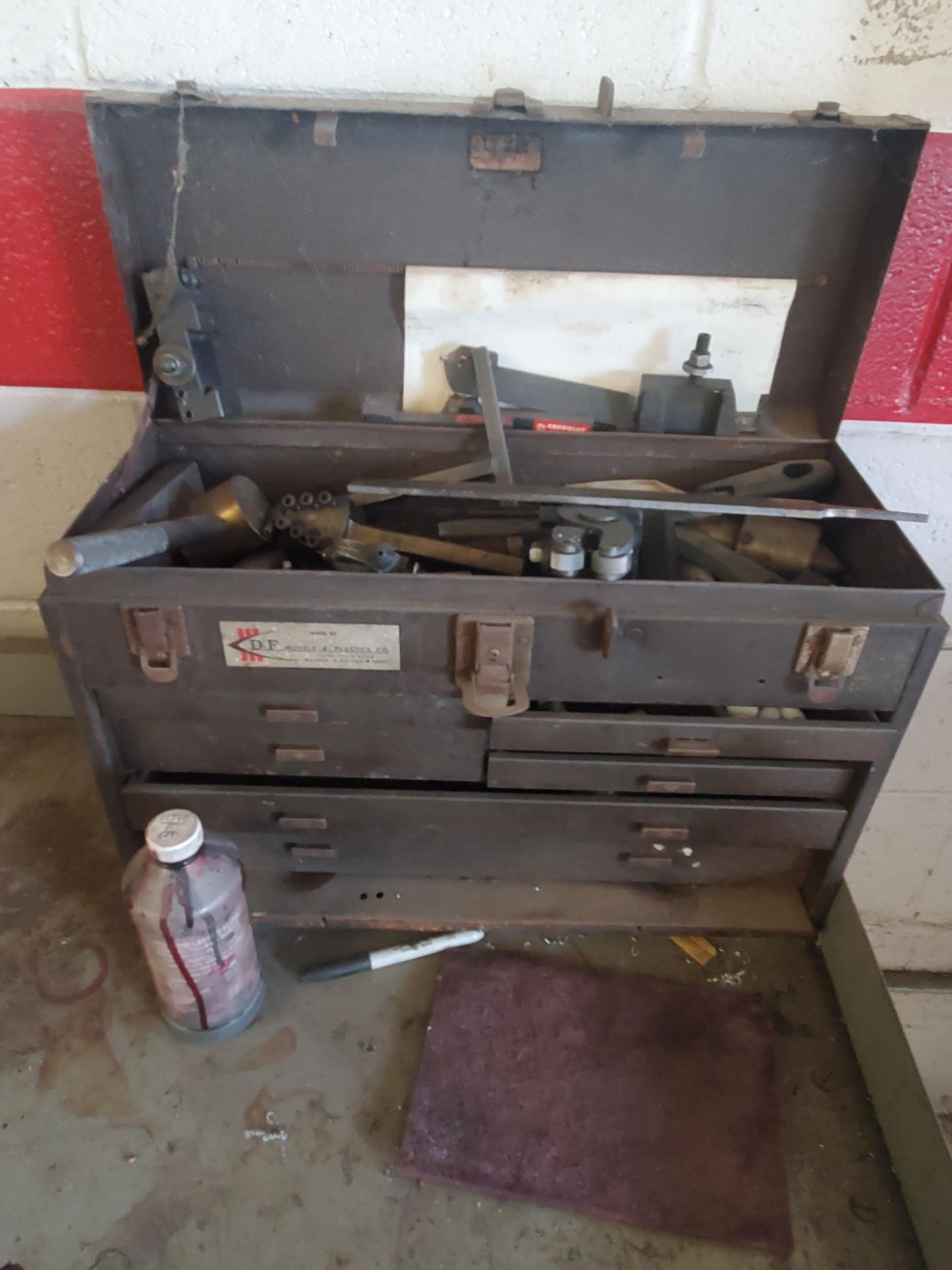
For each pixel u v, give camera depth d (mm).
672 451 998
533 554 842
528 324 962
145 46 883
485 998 864
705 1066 823
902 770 1389
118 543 723
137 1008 855
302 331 974
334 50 887
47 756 1131
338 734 817
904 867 1543
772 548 917
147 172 875
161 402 981
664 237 913
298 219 904
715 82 900
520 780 837
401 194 889
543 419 986
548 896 935
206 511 870
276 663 762
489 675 751
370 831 875
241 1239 705
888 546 843
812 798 862
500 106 823
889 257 862
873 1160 774
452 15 865
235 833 882
